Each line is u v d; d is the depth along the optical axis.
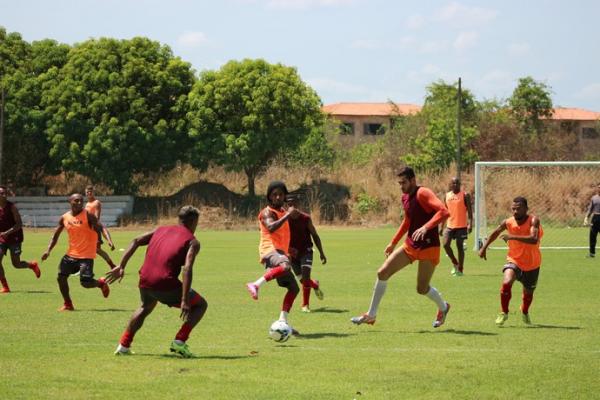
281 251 22.59
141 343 20.25
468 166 103.81
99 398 14.48
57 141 90.88
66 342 20.38
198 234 81.38
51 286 35.41
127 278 39.34
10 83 94.44
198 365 17.42
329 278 38.38
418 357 18.42
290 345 20.12
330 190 101.75
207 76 93.75
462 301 29.38
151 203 97.69
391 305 28.23
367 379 16.12
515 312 26.25
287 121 92.38
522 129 118.38
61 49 100.31
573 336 21.41
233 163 93.06
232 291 32.97
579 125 157.75
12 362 17.67
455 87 121.50
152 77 93.50
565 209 83.56
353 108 164.38
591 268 42.84
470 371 16.86
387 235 77.94
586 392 15.09
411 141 110.06
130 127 90.75
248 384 15.63
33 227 95.12
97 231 27.34
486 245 23.92
